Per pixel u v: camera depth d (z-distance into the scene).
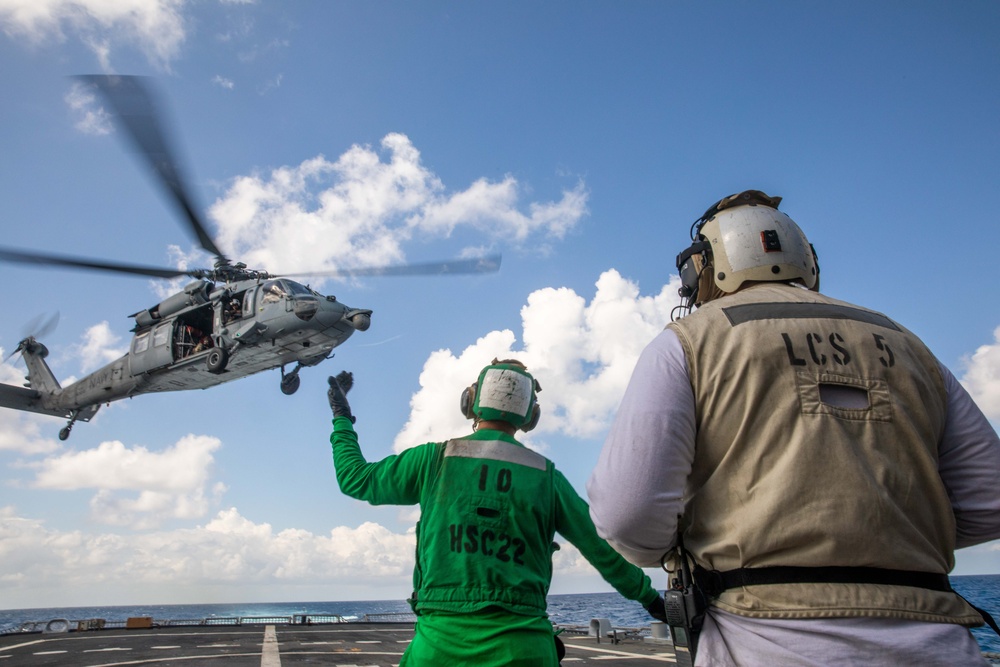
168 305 20.98
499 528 3.19
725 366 2.02
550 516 3.33
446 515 3.22
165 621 22.94
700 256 2.60
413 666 3.04
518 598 3.07
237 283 19.78
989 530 2.09
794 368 1.99
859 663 1.68
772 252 2.42
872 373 2.03
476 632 2.98
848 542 1.79
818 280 2.61
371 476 3.44
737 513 1.92
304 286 19.17
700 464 2.06
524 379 3.61
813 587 1.79
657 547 2.02
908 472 1.93
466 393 3.79
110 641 14.88
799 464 1.87
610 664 11.26
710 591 1.99
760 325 2.08
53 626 18.75
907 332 2.24
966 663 1.70
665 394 2.02
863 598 1.76
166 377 21.03
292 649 13.23
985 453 2.10
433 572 3.13
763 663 1.77
